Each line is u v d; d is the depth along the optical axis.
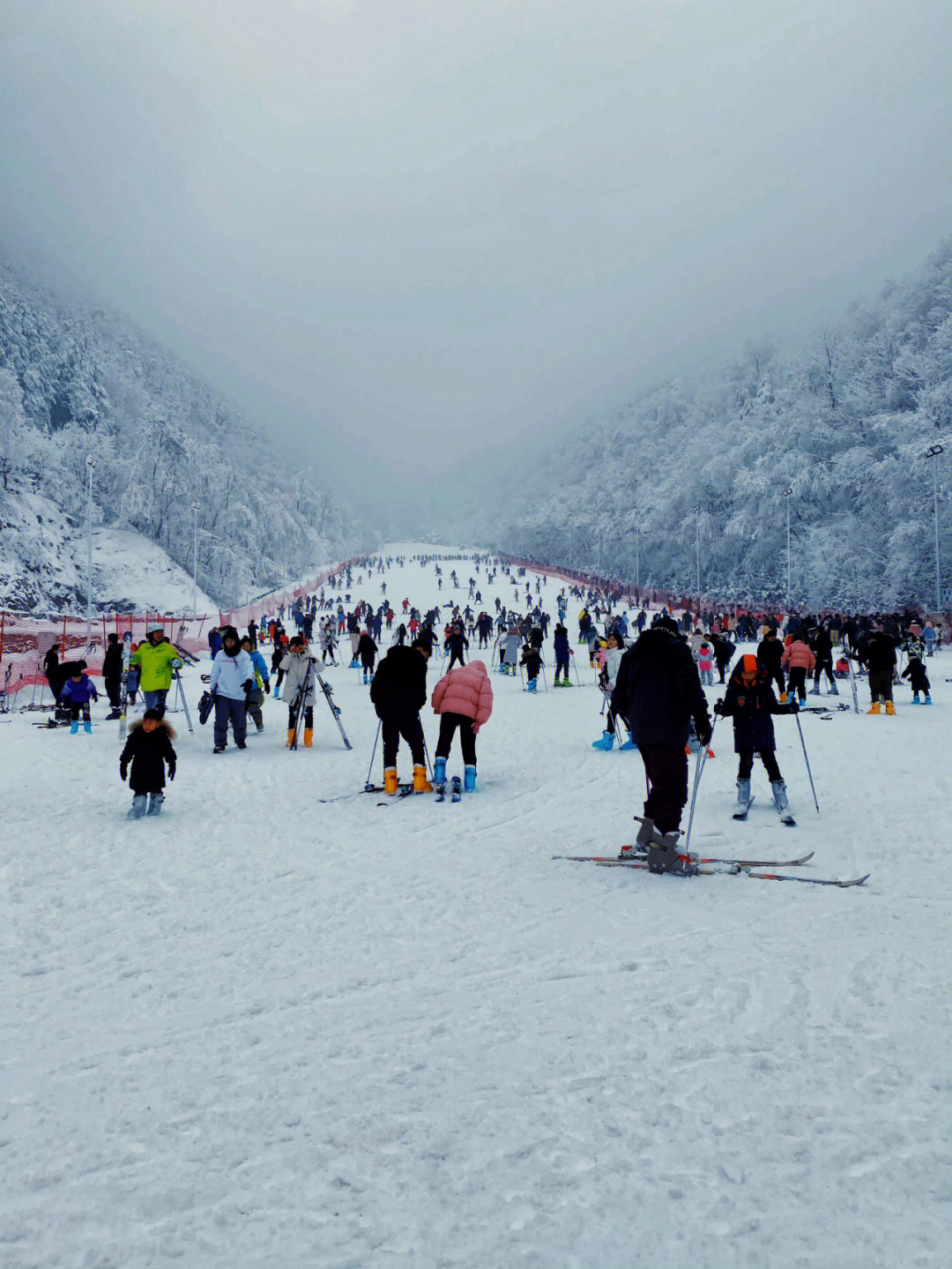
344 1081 2.79
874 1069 2.79
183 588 86.31
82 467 99.81
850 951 3.96
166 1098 2.71
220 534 102.06
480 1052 2.99
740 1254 1.92
